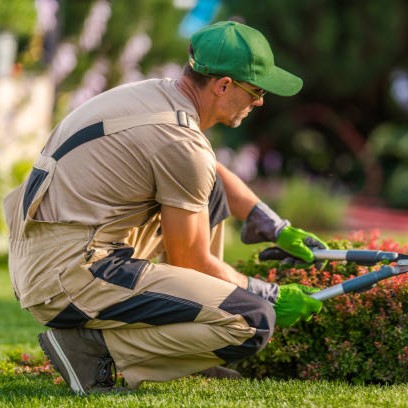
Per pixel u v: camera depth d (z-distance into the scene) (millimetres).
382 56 31281
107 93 6625
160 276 6312
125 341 6414
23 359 8281
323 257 7340
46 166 6469
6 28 20031
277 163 32438
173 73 26062
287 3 30453
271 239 7555
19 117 19750
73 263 6215
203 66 6449
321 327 7410
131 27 24969
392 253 7016
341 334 7352
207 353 6371
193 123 6391
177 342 6312
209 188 6395
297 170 33156
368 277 6699
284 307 6680
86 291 6254
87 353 6562
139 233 6973
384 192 31125
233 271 6695
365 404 6043
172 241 6453
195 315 6266
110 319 6340
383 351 7090
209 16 29312
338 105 33781
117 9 24969
